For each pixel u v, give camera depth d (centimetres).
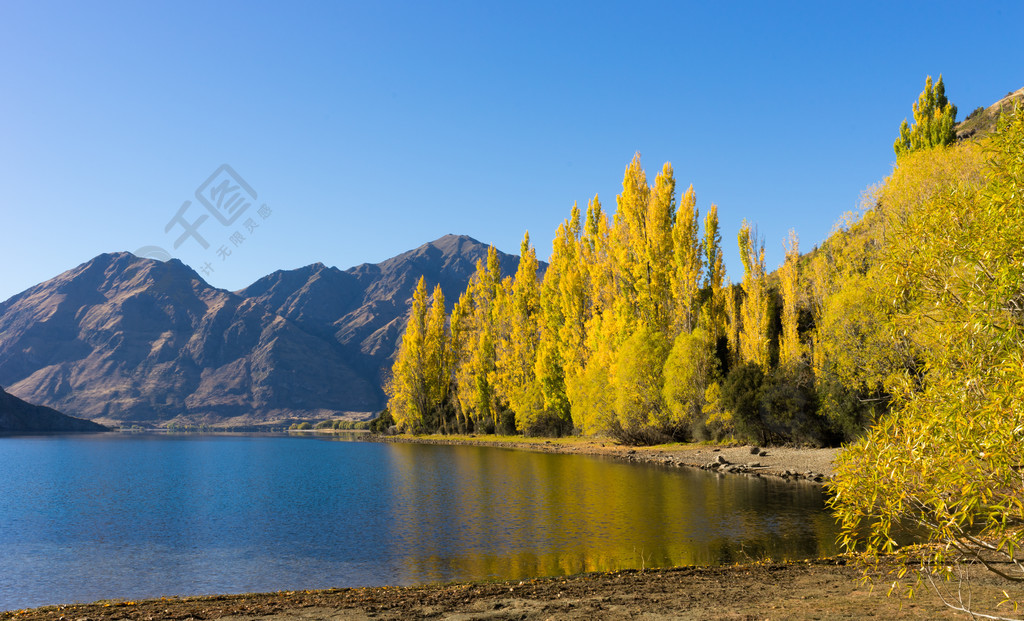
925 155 3522
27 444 10956
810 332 4766
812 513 2388
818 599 1101
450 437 9612
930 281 689
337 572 1791
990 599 1016
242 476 5006
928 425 554
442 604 1211
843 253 4153
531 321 8319
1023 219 598
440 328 10744
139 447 10125
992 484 523
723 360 5653
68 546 2272
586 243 7306
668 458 4753
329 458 6862
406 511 2838
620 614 1063
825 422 4328
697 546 1880
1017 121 657
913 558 1399
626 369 5478
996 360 577
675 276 5719
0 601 1603
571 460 5206
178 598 1395
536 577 1602
